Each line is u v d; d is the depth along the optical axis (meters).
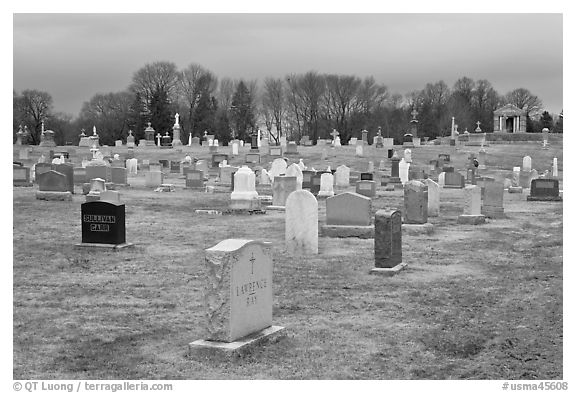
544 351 11.96
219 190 44.91
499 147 91.94
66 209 31.94
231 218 30.47
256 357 11.34
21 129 100.06
